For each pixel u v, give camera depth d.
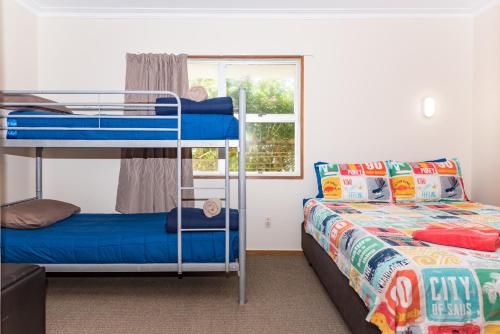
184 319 2.15
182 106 2.42
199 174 3.59
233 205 3.58
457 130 3.58
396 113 3.56
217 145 2.37
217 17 3.53
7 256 2.26
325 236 2.49
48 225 2.60
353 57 3.55
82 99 3.50
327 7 3.40
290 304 2.38
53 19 3.49
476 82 3.50
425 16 3.54
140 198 3.39
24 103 2.33
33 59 3.40
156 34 3.52
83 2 3.29
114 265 2.30
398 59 3.57
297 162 3.64
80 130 2.37
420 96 3.57
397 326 1.36
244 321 2.13
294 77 3.66
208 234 2.36
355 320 1.79
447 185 3.16
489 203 3.31
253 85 3.66
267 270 3.10
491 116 3.29
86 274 2.96
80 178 3.54
